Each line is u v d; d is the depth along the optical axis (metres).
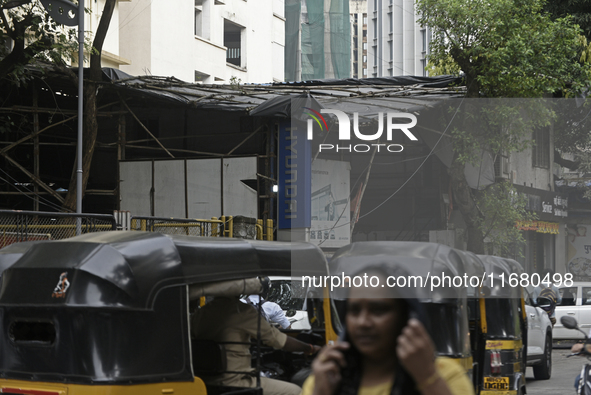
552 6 24.77
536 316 12.16
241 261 5.12
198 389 4.61
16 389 4.43
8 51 20.09
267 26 38.81
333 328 5.08
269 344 5.75
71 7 15.60
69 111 19.09
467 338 5.51
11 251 5.23
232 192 19.66
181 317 4.59
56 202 22.06
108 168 22.45
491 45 13.67
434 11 13.98
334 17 51.56
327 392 2.03
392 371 2.03
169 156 21.98
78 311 4.31
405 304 2.03
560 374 13.12
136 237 4.65
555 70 14.20
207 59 33.25
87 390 4.23
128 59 27.44
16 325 4.59
